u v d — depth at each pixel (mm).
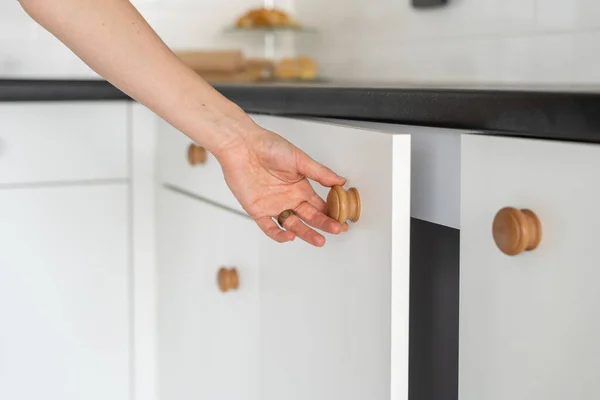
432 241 960
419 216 912
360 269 895
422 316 996
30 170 1609
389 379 848
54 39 2098
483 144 768
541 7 1452
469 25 1637
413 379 1031
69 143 1633
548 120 675
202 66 2039
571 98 649
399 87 941
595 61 1342
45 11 793
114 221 1691
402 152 815
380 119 905
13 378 1649
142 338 1749
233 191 928
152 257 1733
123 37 825
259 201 922
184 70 867
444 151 861
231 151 892
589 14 1350
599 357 652
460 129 802
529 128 697
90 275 1686
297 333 1070
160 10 2186
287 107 1100
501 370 770
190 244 1505
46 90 1567
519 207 726
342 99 971
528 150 710
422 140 896
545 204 696
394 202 817
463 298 816
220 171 1332
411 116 851
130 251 1714
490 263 771
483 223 776
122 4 832
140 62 838
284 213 924
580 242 661
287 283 1096
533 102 689
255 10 2145
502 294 759
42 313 1656
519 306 738
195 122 873
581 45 1368
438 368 966
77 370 1702
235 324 1298
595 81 1344
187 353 1559
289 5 2328
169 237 1632
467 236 801
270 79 2125
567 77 1401
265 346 1183
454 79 1690
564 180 673
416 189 915
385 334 849
